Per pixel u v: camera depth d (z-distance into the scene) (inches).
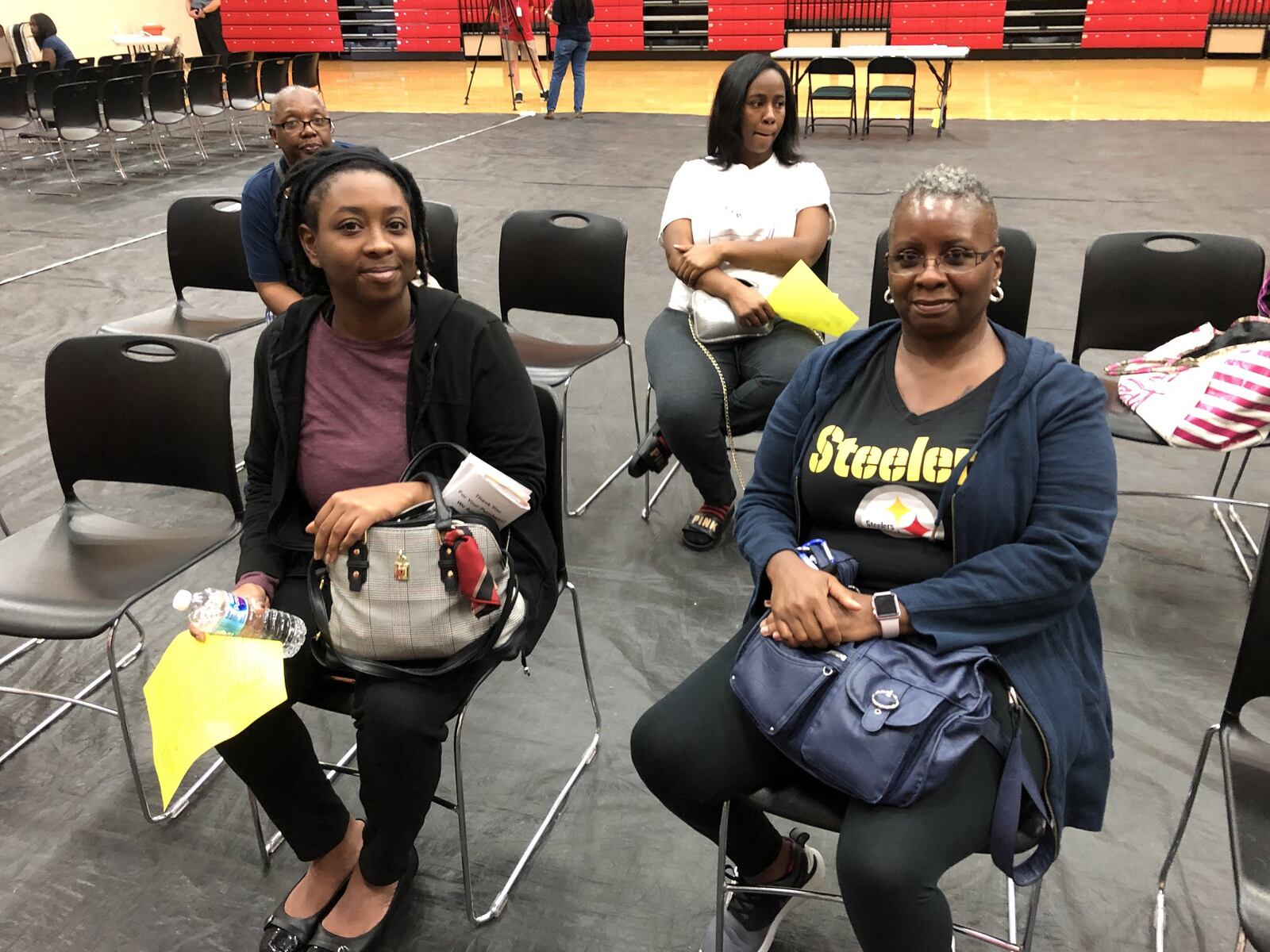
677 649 99.0
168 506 127.8
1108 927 68.2
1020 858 68.1
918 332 57.4
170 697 56.8
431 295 67.5
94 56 550.9
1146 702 88.7
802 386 64.5
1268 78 474.3
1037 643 56.7
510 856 76.2
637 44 609.0
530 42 457.1
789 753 53.6
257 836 76.2
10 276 223.8
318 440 67.4
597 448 141.7
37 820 80.1
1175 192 263.3
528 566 71.5
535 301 128.6
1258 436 88.5
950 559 58.1
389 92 513.3
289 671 65.9
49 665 99.1
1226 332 97.5
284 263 123.5
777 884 65.0
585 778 83.8
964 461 56.1
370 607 60.0
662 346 114.3
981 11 551.8
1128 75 497.7
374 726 60.6
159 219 273.1
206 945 69.2
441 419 67.0
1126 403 98.5
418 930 70.1
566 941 69.2
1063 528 54.6
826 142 354.6
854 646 54.6
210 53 525.0
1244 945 54.7
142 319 140.9
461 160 334.3
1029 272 105.3
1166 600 103.0
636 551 116.1
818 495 60.9
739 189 114.3
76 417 86.0
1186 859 73.1
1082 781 57.7
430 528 59.7
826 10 573.9
